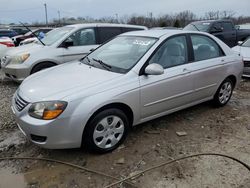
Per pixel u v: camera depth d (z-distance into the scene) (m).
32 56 6.62
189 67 4.34
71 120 3.18
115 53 4.29
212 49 4.89
